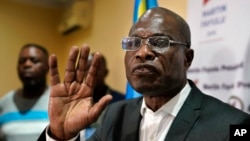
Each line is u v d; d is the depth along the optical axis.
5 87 3.23
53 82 0.79
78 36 3.18
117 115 0.91
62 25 3.36
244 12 1.30
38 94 1.96
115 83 2.43
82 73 0.81
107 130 0.88
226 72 1.37
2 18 3.28
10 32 3.31
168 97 0.78
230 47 1.35
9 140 1.84
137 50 0.73
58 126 0.76
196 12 1.56
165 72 0.72
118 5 2.43
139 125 0.82
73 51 0.80
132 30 0.77
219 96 1.40
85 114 0.75
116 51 2.43
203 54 1.50
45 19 3.52
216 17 1.44
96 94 1.82
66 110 0.78
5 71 3.25
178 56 0.74
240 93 1.29
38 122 1.87
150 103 0.80
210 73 1.45
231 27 1.35
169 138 0.73
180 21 0.77
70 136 0.76
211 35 1.46
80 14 2.97
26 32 3.39
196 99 0.78
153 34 0.72
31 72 1.88
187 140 0.71
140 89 0.72
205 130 0.71
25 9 3.41
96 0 2.84
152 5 1.66
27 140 1.82
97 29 2.78
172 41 0.73
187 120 0.74
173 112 0.77
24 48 1.96
